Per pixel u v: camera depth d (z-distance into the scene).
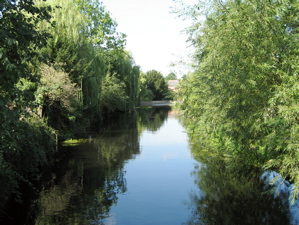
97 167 11.26
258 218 6.65
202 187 8.92
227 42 6.83
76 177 9.91
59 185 9.02
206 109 10.01
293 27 6.72
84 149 14.60
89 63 16.86
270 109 6.89
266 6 6.20
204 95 9.74
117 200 7.86
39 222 6.44
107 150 14.47
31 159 9.09
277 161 6.14
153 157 13.04
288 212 6.96
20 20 4.24
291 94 5.68
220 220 6.65
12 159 7.82
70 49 15.90
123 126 24.95
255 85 6.96
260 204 7.51
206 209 7.26
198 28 9.09
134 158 12.81
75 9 17.58
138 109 48.47
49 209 7.18
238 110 7.52
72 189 8.71
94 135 19.41
